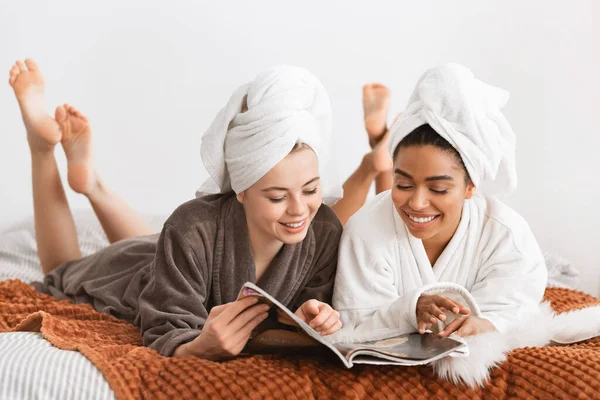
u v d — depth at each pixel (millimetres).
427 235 1493
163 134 2729
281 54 2783
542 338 1438
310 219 1521
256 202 1479
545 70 2922
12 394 1154
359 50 2836
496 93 1543
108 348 1304
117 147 2703
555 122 2938
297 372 1246
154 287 1521
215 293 1570
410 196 1464
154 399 1151
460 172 1455
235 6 2729
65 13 2639
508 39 2912
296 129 1451
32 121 1920
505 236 1576
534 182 2949
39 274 2158
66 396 1155
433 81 1481
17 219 2662
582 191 2953
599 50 2920
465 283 1609
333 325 1316
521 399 1213
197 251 1539
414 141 1447
